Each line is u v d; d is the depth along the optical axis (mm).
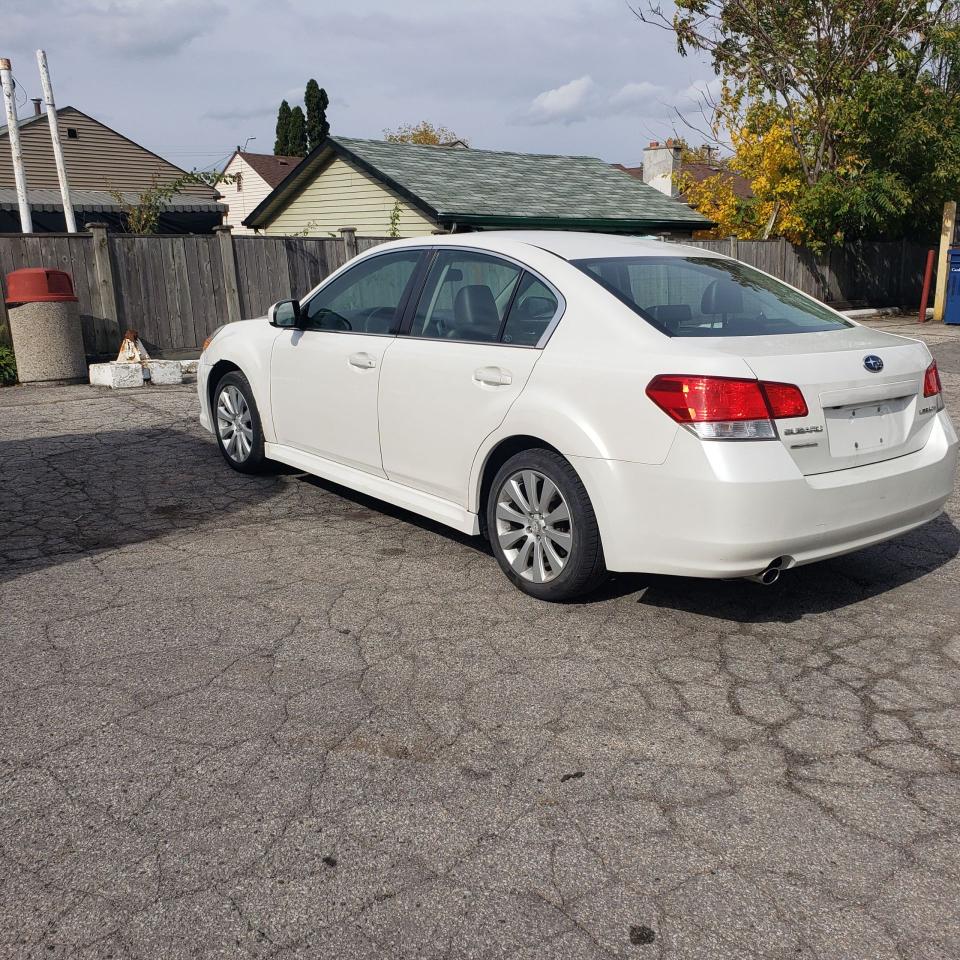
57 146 14648
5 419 8672
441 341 4570
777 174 21391
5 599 4266
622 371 3672
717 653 3703
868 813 2666
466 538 5168
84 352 11750
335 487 6227
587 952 2148
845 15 19344
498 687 3416
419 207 16891
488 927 2227
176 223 25875
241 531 5285
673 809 2686
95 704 3279
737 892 2344
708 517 3449
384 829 2590
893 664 3607
